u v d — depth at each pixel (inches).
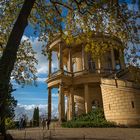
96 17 551.2
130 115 961.5
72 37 619.8
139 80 518.0
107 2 496.4
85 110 1374.3
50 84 1521.9
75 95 1596.9
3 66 311.6
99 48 585.3
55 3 560.1
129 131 740.0
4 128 317.4
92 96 1508.4
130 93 981.2
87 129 914.7
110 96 1059.3
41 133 773.3
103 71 1405.0
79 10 564.1
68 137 608.1
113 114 1030.4
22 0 584.4
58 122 1316.4
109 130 819.4
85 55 1480.1
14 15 600.1
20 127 1139.3
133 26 511.2
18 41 343.0
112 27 547.5
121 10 506.9
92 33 583.2
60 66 1460.4
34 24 628.1
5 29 619.5
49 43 620.7
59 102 1374.3
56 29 608.1
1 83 296.0
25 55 684.7
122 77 1101.1
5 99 294.8
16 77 674.2
